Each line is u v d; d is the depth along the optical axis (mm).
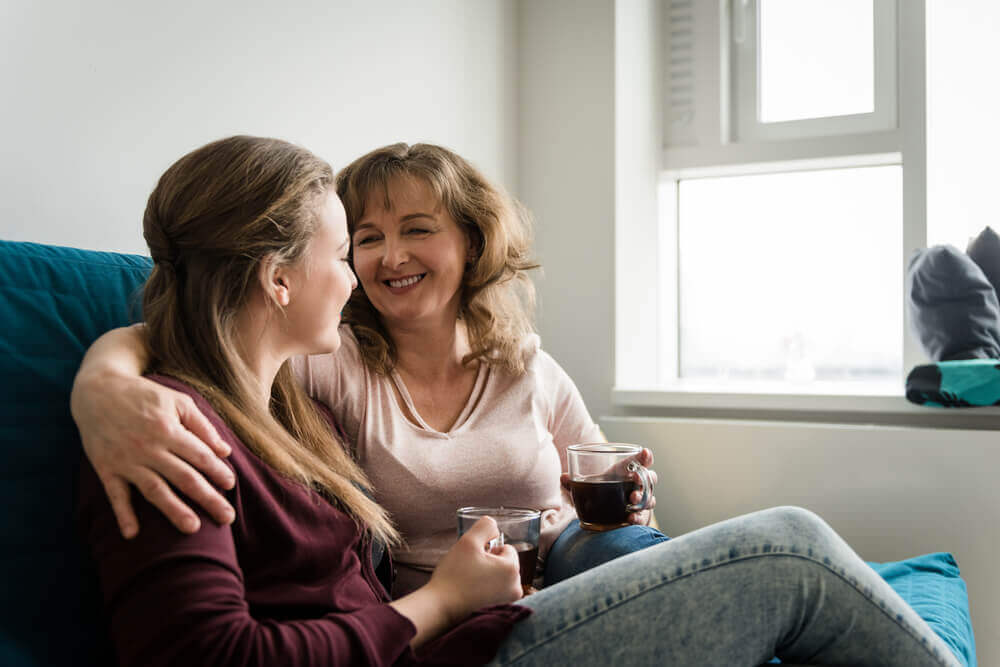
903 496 1965
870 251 2443
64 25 1188
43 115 1163
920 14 2285
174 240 920
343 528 957
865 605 900
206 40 1428
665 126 2580
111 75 1261
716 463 2127
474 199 1364
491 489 1322
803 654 928
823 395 2141
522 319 1510
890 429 1979
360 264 1320
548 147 2377
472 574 931
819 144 2379
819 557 897
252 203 914
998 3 2262
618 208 2297
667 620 864
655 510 2180
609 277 2295
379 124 1853
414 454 1286
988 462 1896
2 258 962
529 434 1371
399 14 1915
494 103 2291
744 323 2598
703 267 2648
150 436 749
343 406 1306
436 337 1374
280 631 742
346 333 1376
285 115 1601
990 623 1892
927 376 2006
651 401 2271
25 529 884
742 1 2508
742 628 878
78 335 988
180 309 923
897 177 2410
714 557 889
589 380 2326
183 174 923
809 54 2461
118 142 1274
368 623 801
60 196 1188
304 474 934
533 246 2387
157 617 683
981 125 2283
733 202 2604
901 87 2305
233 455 854
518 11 2422
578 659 854
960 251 2123
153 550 708
